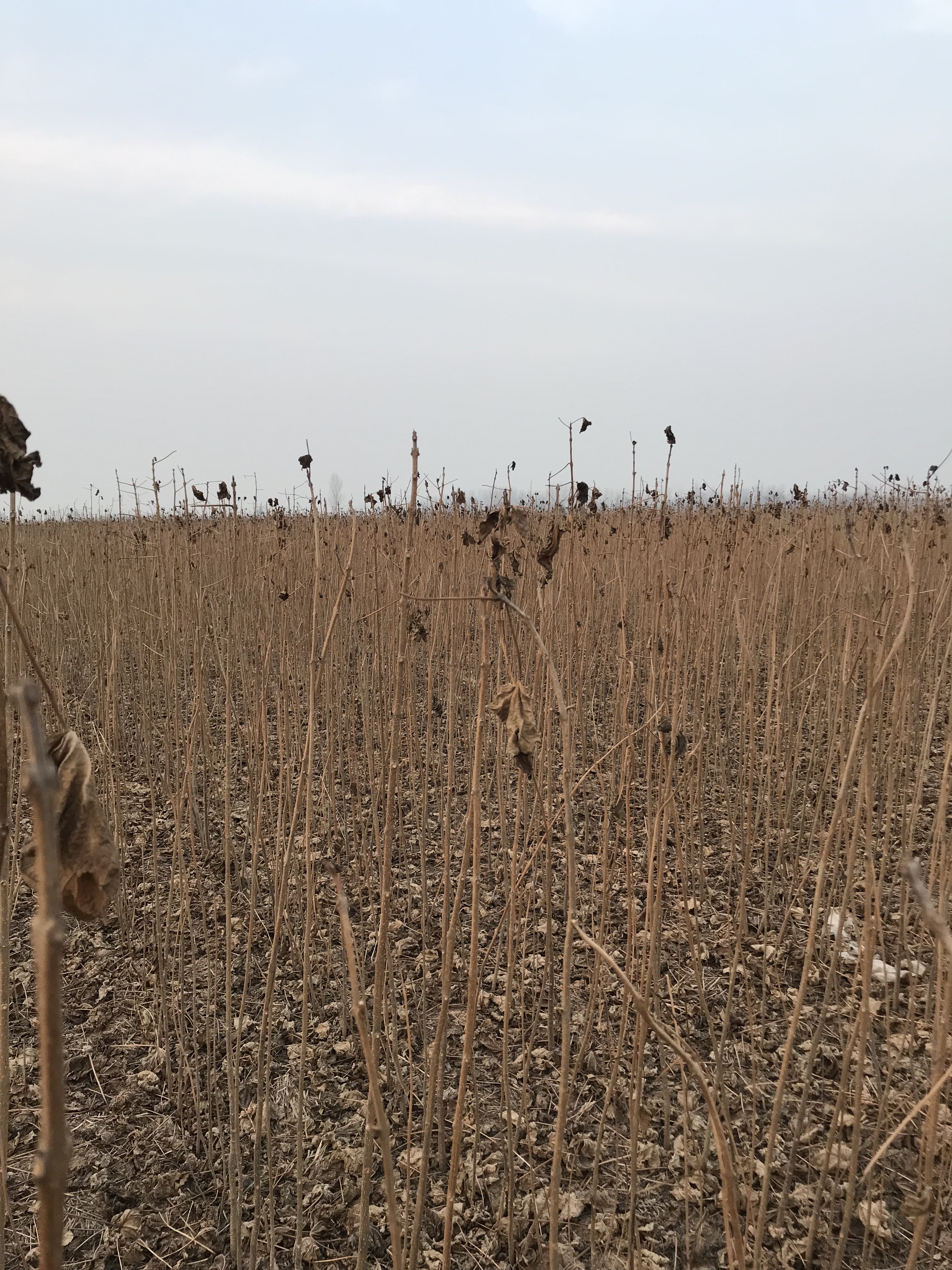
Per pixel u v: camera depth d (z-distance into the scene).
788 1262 2.24
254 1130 2.72
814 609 5.22
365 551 4.50
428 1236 2.38
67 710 4.62
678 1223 2.40
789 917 3.78
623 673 4.25
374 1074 1.41
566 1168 2.57
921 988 3.30
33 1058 3.01
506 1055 2.27
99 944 3.74
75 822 1.07
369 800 4.74
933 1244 2.18
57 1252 0.71
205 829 4.44
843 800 1.96
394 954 3.46
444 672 5.82
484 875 4.16
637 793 4.32
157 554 4.47
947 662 3.30
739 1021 3.17
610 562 5.72
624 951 3.52
